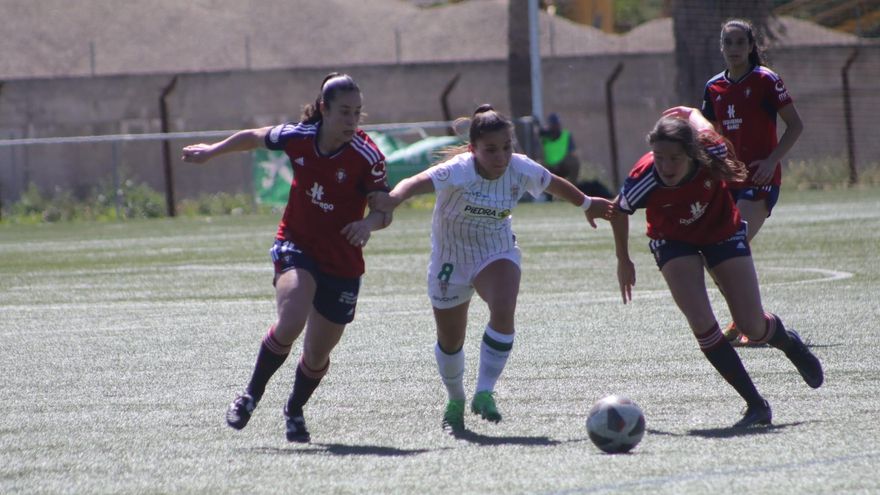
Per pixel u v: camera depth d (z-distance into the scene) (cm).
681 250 2066
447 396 2277
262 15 14525
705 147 2011
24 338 3219
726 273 2078
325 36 14212
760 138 2958
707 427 1925
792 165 10506
